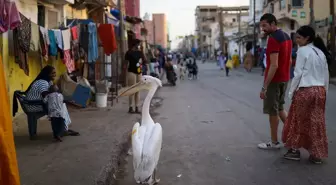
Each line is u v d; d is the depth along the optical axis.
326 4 29.03
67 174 5.16
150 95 5.02
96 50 10.91
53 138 7.16
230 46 63.12
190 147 6.96
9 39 8.61
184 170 5.69
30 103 7.04
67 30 9.62
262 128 8.44
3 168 3.29
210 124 9.09
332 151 6.41
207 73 31.95
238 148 6.80
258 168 5.68
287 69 6.34
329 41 22.59
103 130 7.93
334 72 20.22
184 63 30.36
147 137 4.53
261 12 41.62
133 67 10.05
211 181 5.21
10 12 5.94
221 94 15.57
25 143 6.86
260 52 38.28
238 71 33.72
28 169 5.37
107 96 12.62
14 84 9.12
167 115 10.57
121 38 16.23
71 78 11.56
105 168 5.43
